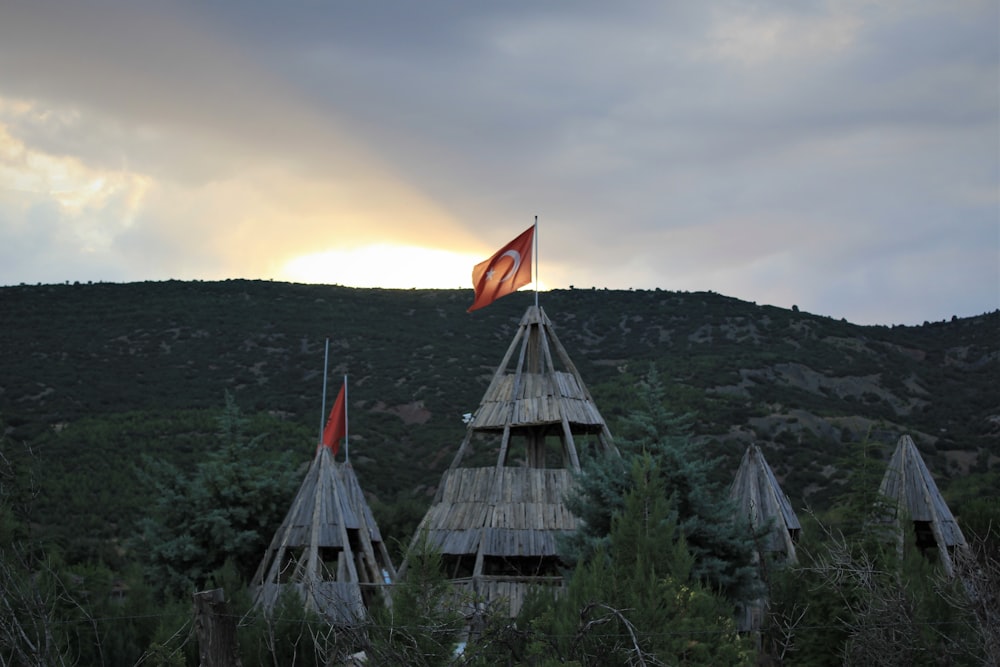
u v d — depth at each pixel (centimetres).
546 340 4203
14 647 1769
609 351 12419
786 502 3922
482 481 3909
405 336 12500
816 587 2475
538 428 4131
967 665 2373
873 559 2694
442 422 9681
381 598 3203
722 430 8256
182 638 2720
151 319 12362
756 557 3200
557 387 4028
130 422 8462
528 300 14538
